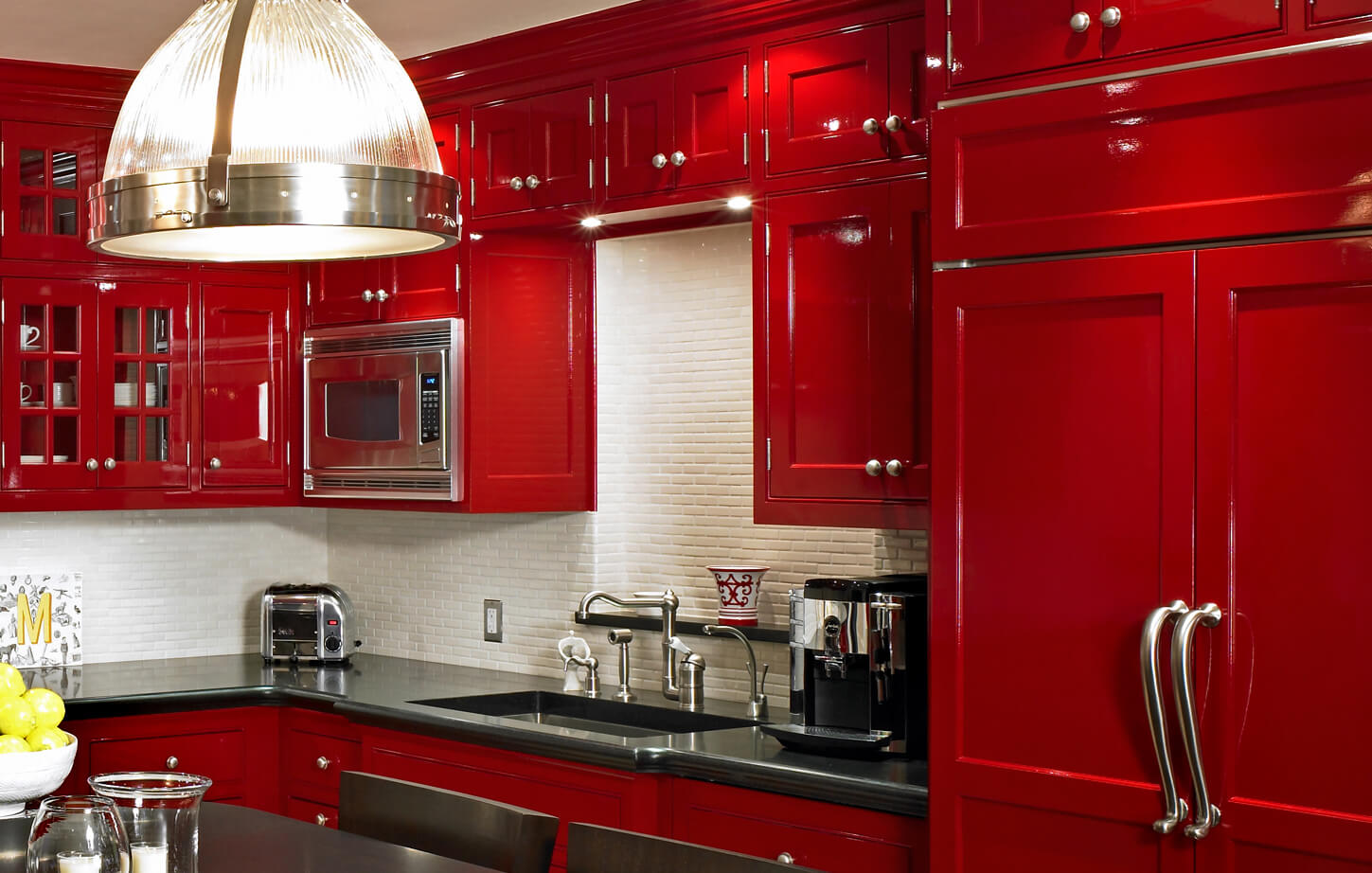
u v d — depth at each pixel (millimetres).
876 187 3219
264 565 5199
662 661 4180
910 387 3162
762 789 3090
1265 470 2340
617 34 3684
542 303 4242
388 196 1764
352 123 1784
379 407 4344
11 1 3705
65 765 2900
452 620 4812
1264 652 2338
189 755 4219
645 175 3674
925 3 2783
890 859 2889
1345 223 2252
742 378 3998
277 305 4680
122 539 4902
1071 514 2555
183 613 5020
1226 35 2389
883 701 3100
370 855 2373
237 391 4633
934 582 2721
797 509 3354
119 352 4484
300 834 2525
